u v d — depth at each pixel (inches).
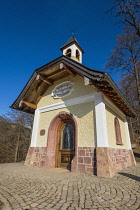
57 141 247.1
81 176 154.3
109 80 169.2
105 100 211.6
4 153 635.5
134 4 293.0
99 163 160.7
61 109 245.9
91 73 173.3
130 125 677.3
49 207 75.3
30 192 99.7
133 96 610.9
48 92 291.9
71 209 73.1
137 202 83.0
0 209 71.9
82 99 216.2
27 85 269.9
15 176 153.0
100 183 124.9
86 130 193.6
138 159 415.8
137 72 459.5
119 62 467.5
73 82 244.5
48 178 144.4
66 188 109.2
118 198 89.0
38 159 239.5
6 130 653.9
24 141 636.1
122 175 165.3
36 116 288.7
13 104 293.4
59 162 233.8
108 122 209.5
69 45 365.1
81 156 183.6
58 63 223.5
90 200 85.5
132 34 416.2
